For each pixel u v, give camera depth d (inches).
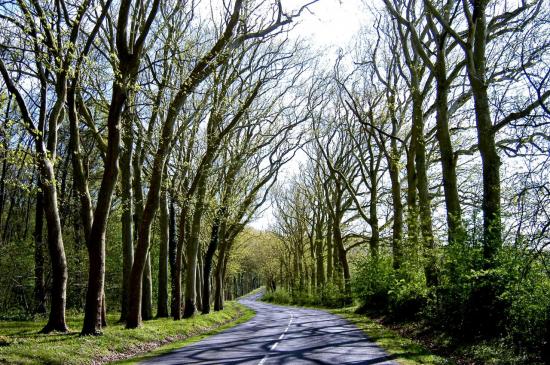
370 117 1224.8
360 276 1279.5
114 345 582.6
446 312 645.9
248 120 1211.2
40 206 1250.0
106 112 842.2
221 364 464.4
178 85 892.6
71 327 821.9
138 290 749.3
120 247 1551.4
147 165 1254.9
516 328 473.4
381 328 885.2
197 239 1185.4
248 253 3499.0
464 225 610.9
